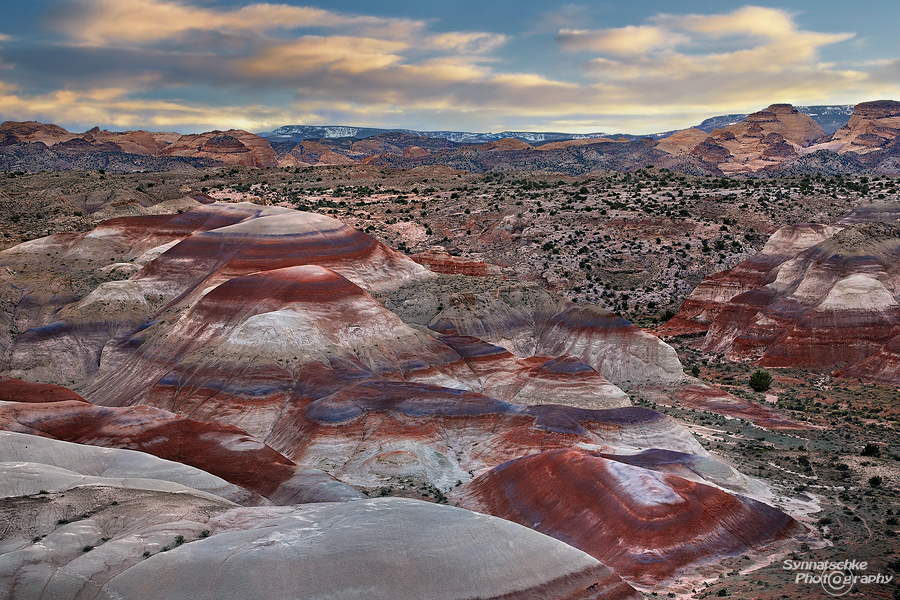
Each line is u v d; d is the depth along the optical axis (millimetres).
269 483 51688
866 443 69438
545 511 49062
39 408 58219
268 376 76438
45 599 30328
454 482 58375
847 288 104062
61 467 44531
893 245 114062
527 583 33094
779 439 70812
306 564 32188
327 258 114812
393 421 65750
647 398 88438
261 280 93125
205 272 113875
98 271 119562
